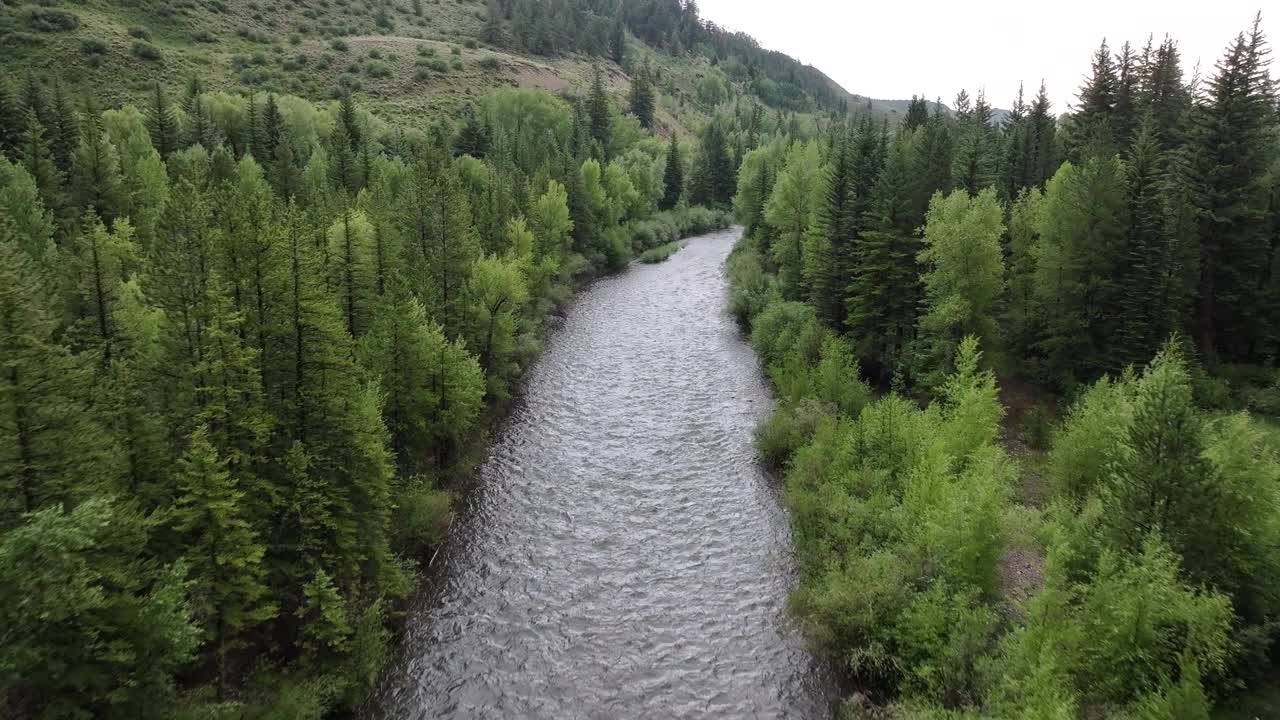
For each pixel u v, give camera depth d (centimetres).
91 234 3497
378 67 16000
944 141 6119
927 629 2481
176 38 14812
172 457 2512
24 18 12681
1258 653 2328
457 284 5394
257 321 2827
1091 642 2273
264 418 2689
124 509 2178
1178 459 2516
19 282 2098
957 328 4738
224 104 10238
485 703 2702
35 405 2020
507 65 18800
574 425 5047
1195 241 4788
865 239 5659
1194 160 5131
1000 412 3750
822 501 3544
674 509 4019
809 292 6731
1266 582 2459
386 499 3050
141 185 6381
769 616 3175
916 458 3456
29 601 1716
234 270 2794
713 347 6656
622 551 3644
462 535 3744
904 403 3881
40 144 6191
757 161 10906
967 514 2625
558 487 4238
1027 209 5522
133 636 2028
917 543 2789
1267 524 2491
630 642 3028
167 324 2692
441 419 4034
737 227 13525
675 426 5044
